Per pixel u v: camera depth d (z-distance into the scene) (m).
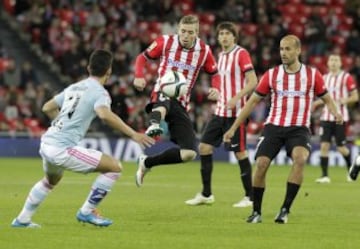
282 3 90.12
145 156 31.88
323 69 83.44
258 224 28.45
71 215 30.28
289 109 28.58
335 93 51.50
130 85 75.44
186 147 31.42
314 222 29.34
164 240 24.48
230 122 35.72
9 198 36.78
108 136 71.94
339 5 91.19
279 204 35.78
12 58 79.38
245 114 29.23
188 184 47.16
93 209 26.36
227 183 48.34
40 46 80.00
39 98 73.19
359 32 89.94
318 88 28.75
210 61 33.16
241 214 31.62
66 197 37.69
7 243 23.50
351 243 24.58
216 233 26.11
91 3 83.50
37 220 28.69
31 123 72.62
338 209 33.97
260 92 28.98
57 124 25.42
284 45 28.45
